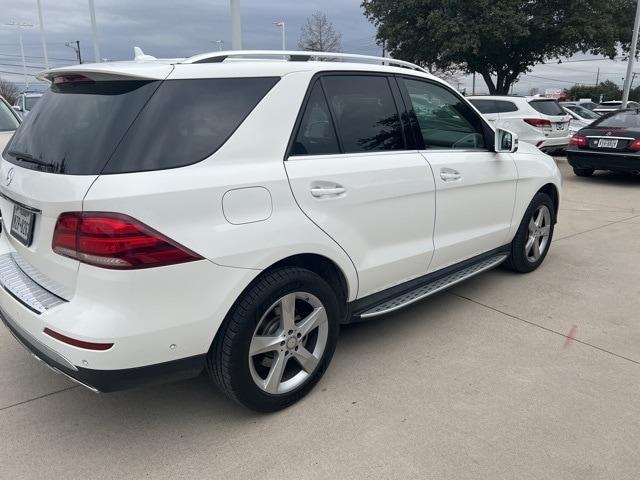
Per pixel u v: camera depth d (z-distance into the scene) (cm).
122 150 228
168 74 247
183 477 243
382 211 323
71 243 225
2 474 244
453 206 382
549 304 440
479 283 489
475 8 2014
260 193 257
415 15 2202
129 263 220
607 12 2178
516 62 2359
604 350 360
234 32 939
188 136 243
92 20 1653
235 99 262
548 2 2083
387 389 312
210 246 239
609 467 248
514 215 461
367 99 327
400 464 250
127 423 283
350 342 372
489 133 426
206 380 326
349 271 309
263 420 284
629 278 504
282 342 279
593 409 292
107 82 253
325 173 288
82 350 222
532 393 307
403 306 347
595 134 1030
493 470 246
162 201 227
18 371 331
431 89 378
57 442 267
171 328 234
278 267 274
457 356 352
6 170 282
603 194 948
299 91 285
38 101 298
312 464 250
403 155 343
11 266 282
